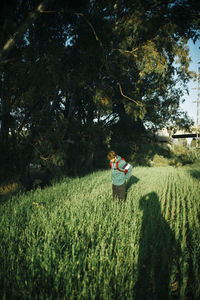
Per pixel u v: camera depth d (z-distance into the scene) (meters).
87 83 8.61
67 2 7.14
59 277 2.20
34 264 2.43
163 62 7.09
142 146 20.05
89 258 2.59
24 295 1.96
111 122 17.48
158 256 2.91
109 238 3.10
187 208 5.15
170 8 6.61
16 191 7.00
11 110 8.54
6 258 2.54
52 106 9.12
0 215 4.06
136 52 7.44
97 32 7.15
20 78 7.25
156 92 14.26
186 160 27.55
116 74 9.45
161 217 4.33
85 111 13.29
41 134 7.93
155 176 10.73
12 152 8.68
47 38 8.03
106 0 7.00
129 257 2.64
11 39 5.39
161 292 2.25
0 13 5.34
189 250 3.01
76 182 7.93
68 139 9.87
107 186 7.31
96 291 2.12
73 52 7.97
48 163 8.27
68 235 3.10
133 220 3.75
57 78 7.93
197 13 6.58
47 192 6.08
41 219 3.70
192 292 2.30
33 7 6.89
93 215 3.89
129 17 6.54
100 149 19.33
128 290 2.14
